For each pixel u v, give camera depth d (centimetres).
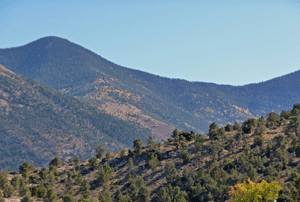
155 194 10212
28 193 9344
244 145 11738
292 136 11262
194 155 12019
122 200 9619
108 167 12044
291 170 9131
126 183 10994
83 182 10781
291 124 11669
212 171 10425
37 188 9838
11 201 8681
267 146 10844
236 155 11312
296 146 10162
